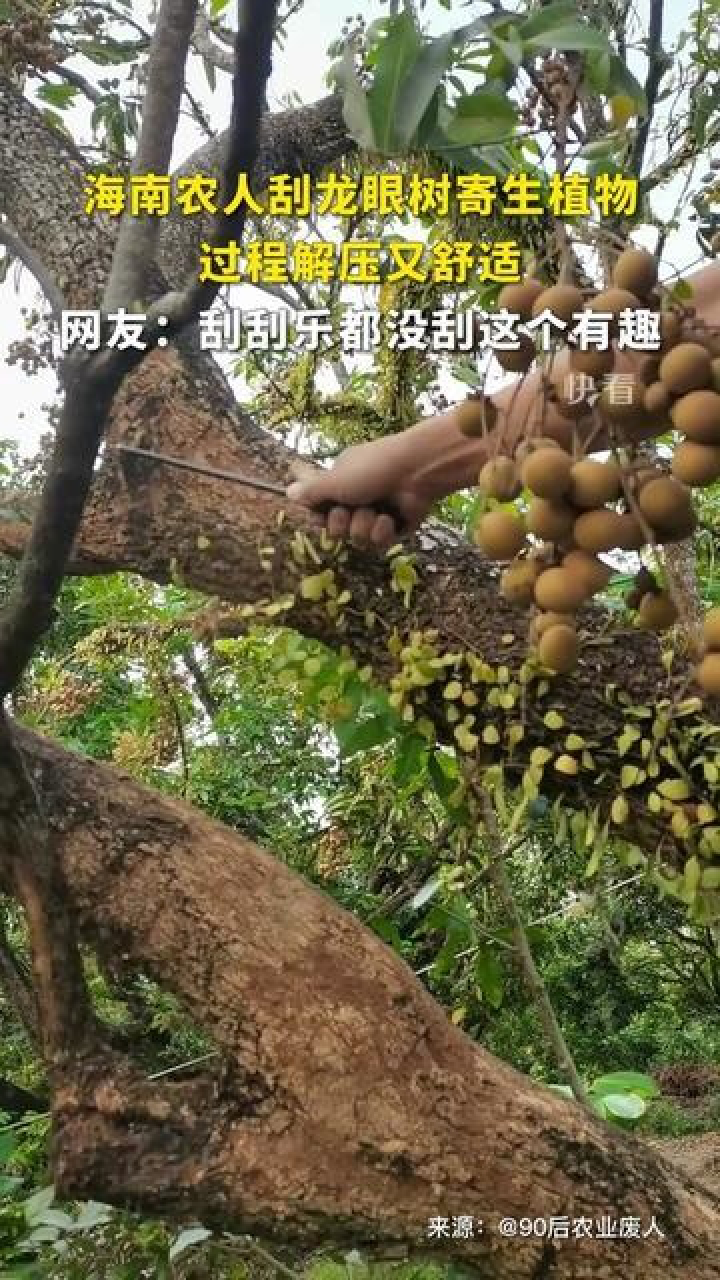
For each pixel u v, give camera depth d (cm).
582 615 136
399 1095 124
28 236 170
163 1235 151
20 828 130
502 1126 125
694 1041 725
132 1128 125
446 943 189
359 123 86
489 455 91
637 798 132
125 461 152
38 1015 130
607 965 586
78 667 276
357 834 270
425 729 144
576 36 86
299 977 128
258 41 79
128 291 95
